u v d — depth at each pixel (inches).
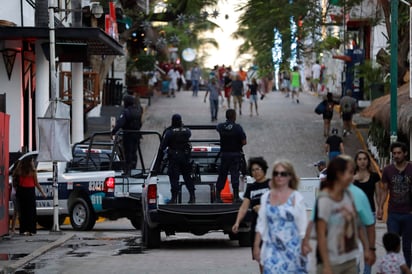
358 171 962.1
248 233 1368.1
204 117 3309.5
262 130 3029.0
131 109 1738.4
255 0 2910.9
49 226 1759.4
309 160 2588.6
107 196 1624.0
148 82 4050.2
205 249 1349.7
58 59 2032.5
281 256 723.4
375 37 3339.1
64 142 1525.6
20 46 2081.7
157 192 1325.0
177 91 4633.4
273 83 4832.7
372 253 714.2
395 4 1679.4
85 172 1672.0
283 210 724.7
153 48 4495.6
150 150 2751.0
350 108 2842.0
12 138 2080.5
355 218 675.4
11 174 1628.9
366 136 2827.3
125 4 3166.8
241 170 1363.2
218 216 1316.4
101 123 2923.2
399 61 2679.6
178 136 1326.3
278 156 2640.3
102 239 1494.8
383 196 970.7
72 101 2363.4
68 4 2358.5
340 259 669.3
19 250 1294.3
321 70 4224.9
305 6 2883.9
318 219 665.0
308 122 3196.4
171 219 1315.2
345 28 3262.8
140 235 1574.8
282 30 2918.3
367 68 3073.3
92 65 2940.5
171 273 1070.4
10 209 1683.1
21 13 2028.8
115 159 1739.7
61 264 1166.3
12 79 2075.5
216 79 3494.1
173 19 3336.6
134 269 1110.4
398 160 964.0
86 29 1908.2
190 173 1342.3
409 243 971.3
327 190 671.1
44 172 1706.4
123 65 3814.0
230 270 1087.6
